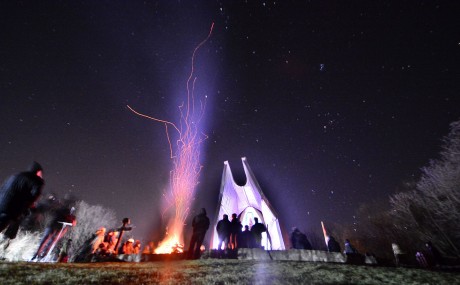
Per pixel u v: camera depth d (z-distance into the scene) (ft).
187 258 32.96
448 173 85.46
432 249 42.91
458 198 83.87
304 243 43.86
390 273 24.29
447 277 23.27
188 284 17.85
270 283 19.21
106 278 17.90
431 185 92.79
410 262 45.42
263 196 74.23
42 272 17.83
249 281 19.52
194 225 34.65
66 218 31.40
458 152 81.71
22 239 56.54
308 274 22.72
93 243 37.40
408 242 111.55
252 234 40.60
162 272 21.48
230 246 39.06
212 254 33.76
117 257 35.27
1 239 34.42
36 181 19.06
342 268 25.72
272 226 72.38
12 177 18.71
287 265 26.45
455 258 40.93
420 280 22.09
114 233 41.52
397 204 109.29
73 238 106.22
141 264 26.68
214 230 73.61
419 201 99.35
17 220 18.81
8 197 17.97
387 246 125.39
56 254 38.04
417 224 100.22
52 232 30.25
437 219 91.45
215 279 19.66
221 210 76.02
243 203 78.69
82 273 18.84
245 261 29.25
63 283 15.64
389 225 125.29
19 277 15.84
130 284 16.88
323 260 36.32
